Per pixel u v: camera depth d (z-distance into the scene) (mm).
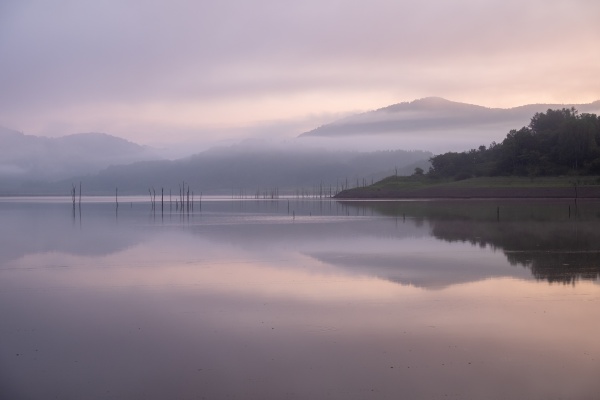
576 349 16828
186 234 55969
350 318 20391
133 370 15688
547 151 162250
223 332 18953
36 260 36938
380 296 24016
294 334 18594
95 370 15727
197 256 38062
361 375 15070
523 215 77188
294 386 14453
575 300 22797
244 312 21562
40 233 58969
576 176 148625
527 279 27422
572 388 14172
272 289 25891
